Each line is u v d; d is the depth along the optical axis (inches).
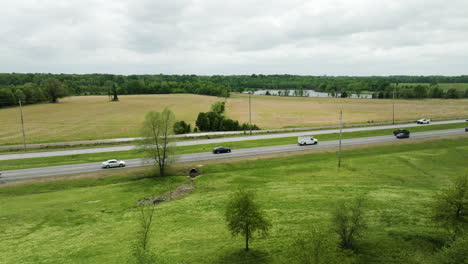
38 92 7741.1
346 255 1056.8
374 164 2549.2
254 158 2746.1
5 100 6894.7
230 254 1269.7
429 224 1466.5
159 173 2439.7
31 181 2226.9
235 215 1272.1
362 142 3250.5
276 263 1162.6
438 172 2321.6
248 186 2140.7
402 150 2974.9
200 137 3742.6
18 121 5324.8
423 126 4128.9
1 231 1550.2
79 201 1932.8
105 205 1873.8
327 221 1526.8
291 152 2910.9
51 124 5039.4
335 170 2434.8
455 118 4970.5
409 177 2225.6
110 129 4576.8
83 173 2394.2
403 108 6835.6
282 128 4554.6
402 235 1357.0
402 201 1766.7
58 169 2482.8
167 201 1953.7
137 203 1919.3
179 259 1240.2
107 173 2405.3
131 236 1482.5
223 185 2186.3
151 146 2384.4
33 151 3088.1
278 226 1514.5
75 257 1295.5
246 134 3922.2
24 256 1315.2
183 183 2271.2
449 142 3193.9
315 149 3004.4
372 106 7411.4
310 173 2383.1
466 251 968.3
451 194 1247.5
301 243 965.2
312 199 1847.9
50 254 1326.3
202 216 1700.3
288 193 1969.7
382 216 1566.2
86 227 1595.7
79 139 3853.3
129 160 2746.1
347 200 1795.0
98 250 1350.9
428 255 1168.8
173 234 1492.4
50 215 1732.3
